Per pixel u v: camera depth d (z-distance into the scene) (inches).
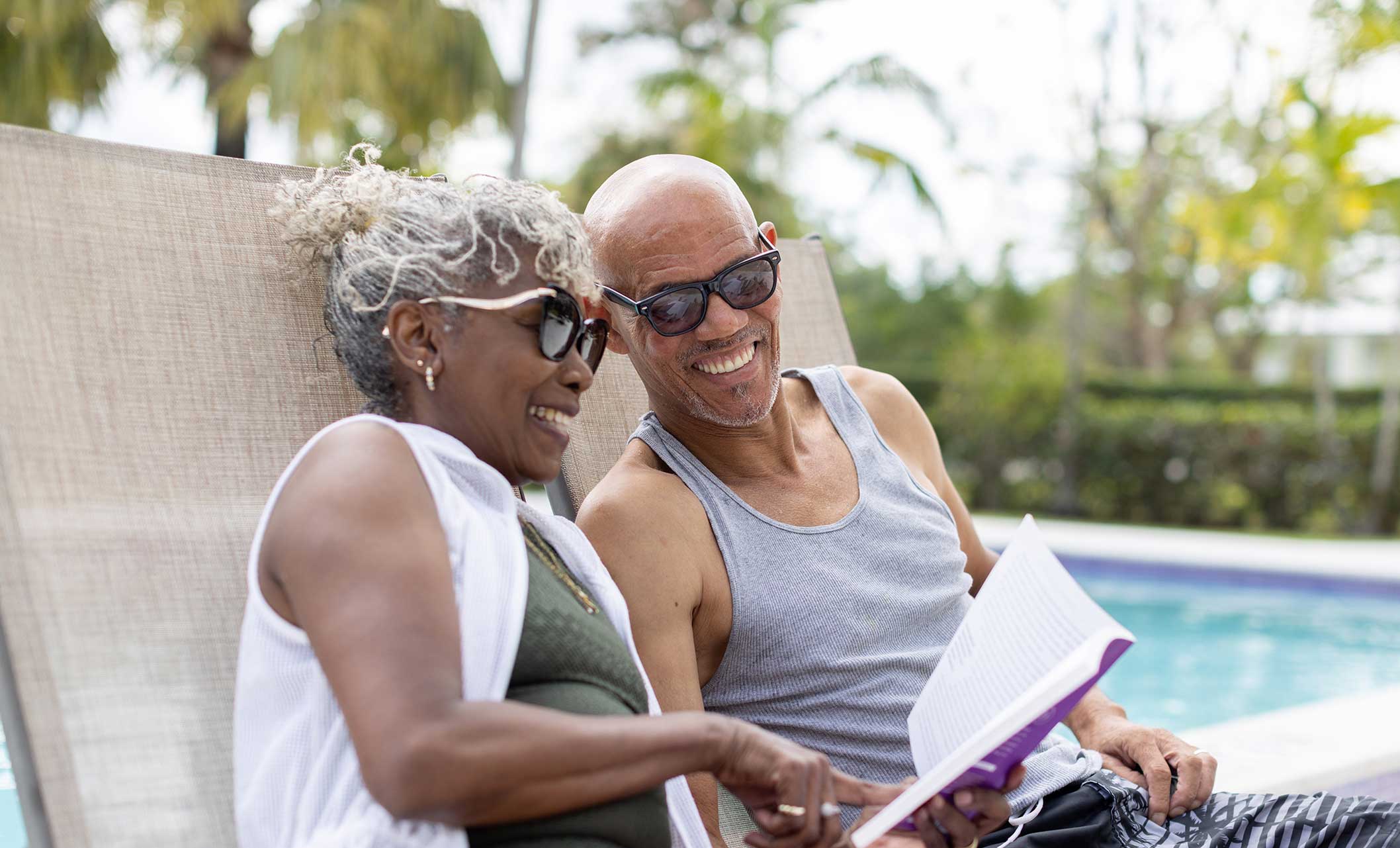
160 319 62.0
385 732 40.3
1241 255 601.9
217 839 53.7
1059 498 509.0
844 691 67.5
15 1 373.7
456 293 49.9
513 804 41.8
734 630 67.1
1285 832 61.8
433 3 397.1
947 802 49.9
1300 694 214.5
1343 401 531.8
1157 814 67.2
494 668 45.4
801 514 70.7
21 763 51.1
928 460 82.7
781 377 75.5
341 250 54.1
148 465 59.0
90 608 54.4
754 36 650.8
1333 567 282.5
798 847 46.4
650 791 50.5
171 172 64.9
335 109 394.6
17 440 54.9
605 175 630.5
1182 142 550.6
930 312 676.1
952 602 73.7
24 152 59.6
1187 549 314.7
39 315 57.8
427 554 44.1
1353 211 514.9
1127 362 727.7
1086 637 47.2
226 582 59.1
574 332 52.5
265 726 45.9
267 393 64.6
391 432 47.4
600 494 67.7
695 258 67.4
